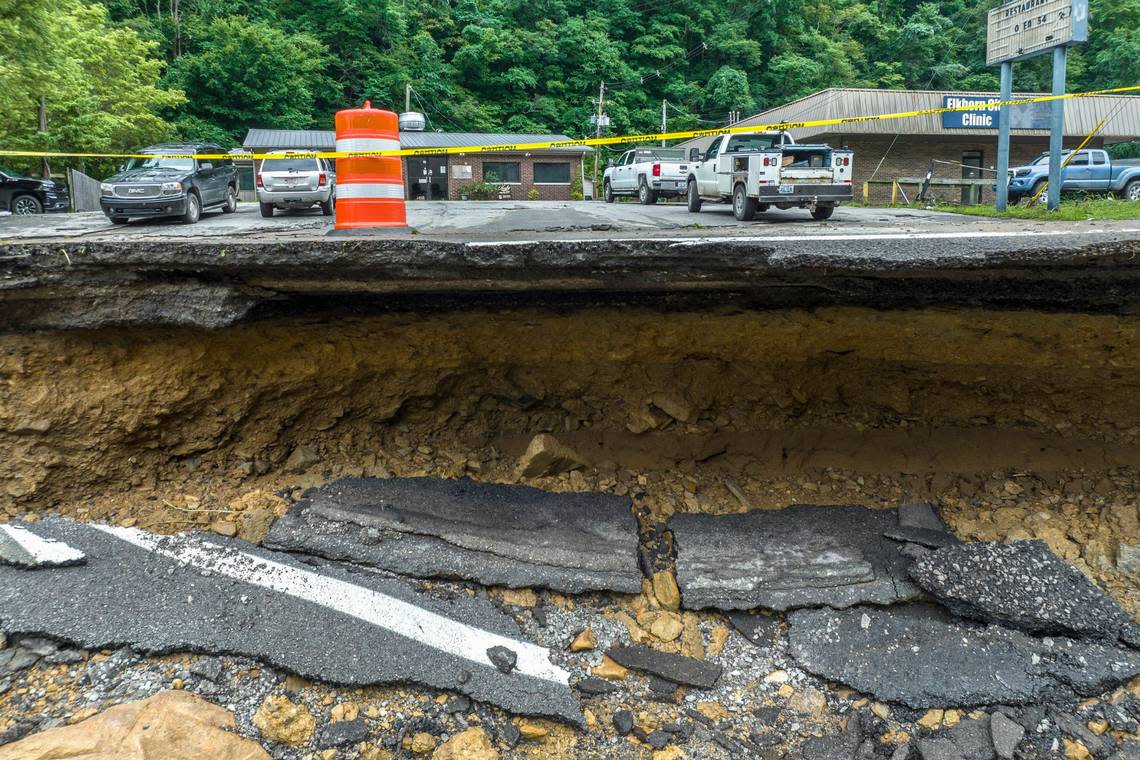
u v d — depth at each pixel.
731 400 4.41
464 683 3.15
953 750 3.01
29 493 3.75
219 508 3.90
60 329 3.73
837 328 4.02
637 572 3.69
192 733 2.85
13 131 17.77
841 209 10.86
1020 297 3.68
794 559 3.77
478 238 3.80
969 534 3.91
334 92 34.09
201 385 3.94
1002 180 9.48
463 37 38.03
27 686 3.00
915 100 20.03
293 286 3.67
